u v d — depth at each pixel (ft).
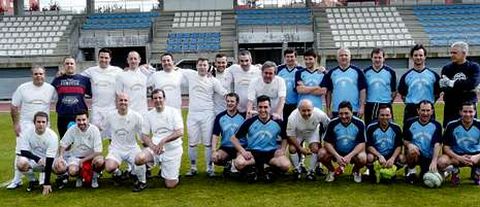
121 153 22.25
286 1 110.01
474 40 83.61
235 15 94.12
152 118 22.15
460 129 21.35
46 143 21.24
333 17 92.94
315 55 24.39
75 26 88.94
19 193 21.30
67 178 22.91
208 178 23.75
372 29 89.04
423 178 21.43
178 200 19.80
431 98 23.04
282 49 84.94
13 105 22.57
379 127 21.95
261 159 22.58
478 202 18.78
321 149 22.25
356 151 21.72
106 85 25.07
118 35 87.10
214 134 23.68
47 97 22.98
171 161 21.83
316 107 23.94
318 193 20.44
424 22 90.38
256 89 23.72
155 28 90.89
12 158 30.32
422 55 22.88
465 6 94.58
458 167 21.48
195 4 96.94
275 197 19.95
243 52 24.75
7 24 93.35
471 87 21.66
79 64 81.05
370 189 20.94
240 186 21.94
